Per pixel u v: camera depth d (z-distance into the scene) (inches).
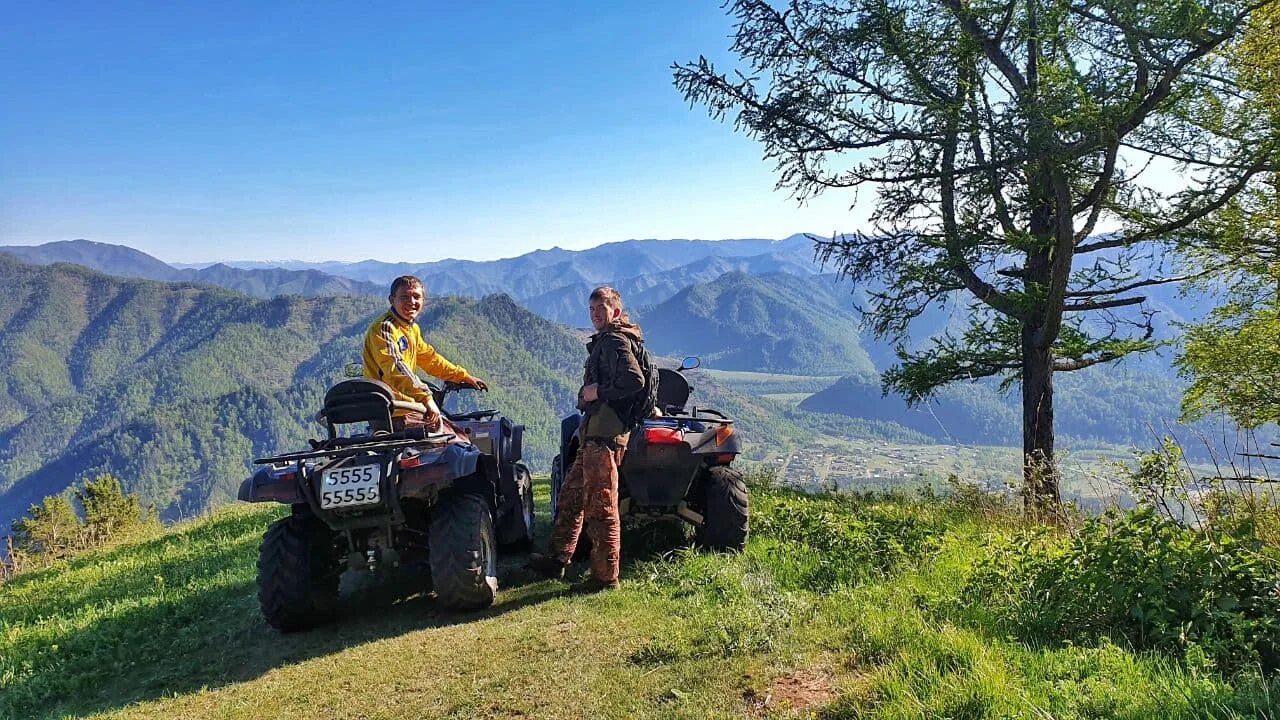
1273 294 466.9
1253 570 133.5
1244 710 99.6
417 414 214.2
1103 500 196.1
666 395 268.8
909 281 435.2
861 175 406.3
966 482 323.3
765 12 390.6
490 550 202.1
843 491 427.2
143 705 162.9
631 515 233.8
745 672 136.7
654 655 149.6
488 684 147.0
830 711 118.0
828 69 394.0
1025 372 444.8
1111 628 137.7
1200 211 380.8
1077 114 306.5
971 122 344.8
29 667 202.7
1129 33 303.0
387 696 148.0
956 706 108.7
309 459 190.1
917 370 473.1
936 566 188.7
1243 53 345.7
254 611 224.8
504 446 255.8
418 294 238.7
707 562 206.1
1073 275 440.1
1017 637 139.1
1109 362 453.7
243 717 146.6
